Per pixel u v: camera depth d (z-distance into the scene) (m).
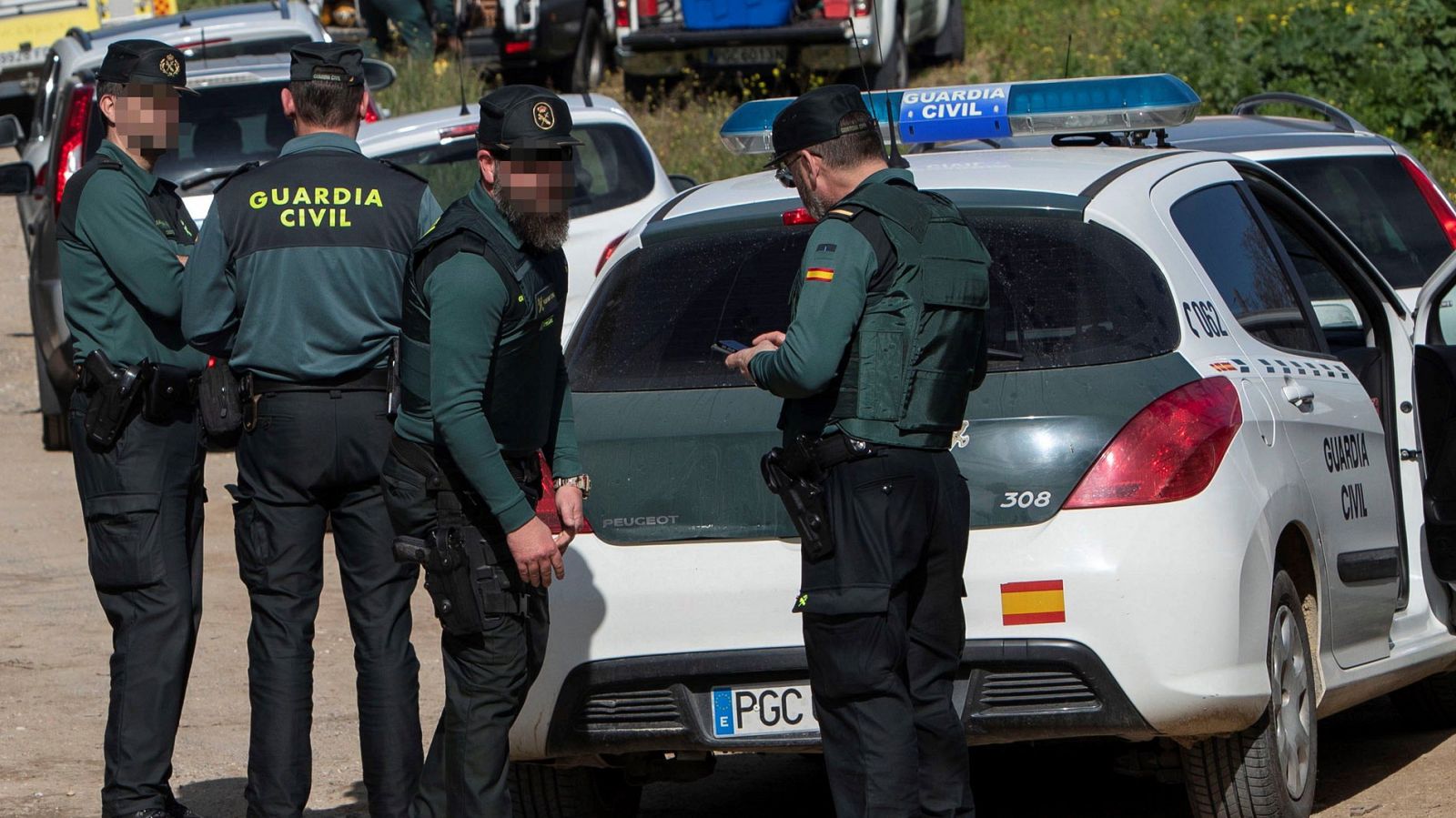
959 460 16.28
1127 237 17.45
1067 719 16.00
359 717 17.02
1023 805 20.27
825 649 14.77
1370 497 20.12
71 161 44.16
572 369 18.23
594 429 17.39
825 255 14.43
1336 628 18.94
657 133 64.94
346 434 16.58
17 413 54.28
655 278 18.69
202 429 17.84
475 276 14.83
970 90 21.39
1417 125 59.44
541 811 18.88
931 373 14.66
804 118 14.98
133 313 17.55
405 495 15.69
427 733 23.45
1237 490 16.52
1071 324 16.92
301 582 16.94
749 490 16.66
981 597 16.05
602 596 16.83
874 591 14.52
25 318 68.62
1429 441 21.61
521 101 14.90
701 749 16.67
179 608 17.73
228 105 39.38
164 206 17.80
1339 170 31.59
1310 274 28.25
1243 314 18.53
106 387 17.38
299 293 16.48
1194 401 16.50
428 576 15.57
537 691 17.02
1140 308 17.03
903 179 15.05
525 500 15.10
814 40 61.50
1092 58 64.56
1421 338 21.86
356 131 17.38
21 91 79.00
